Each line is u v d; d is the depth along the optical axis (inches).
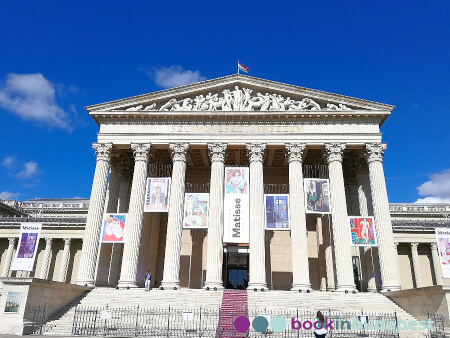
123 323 1029.2
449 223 1995.6
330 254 1727.4
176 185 1550.2
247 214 1481.3
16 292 957.2
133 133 1637.6
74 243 2117.4
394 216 2556.6
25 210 2967.5
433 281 1893.5
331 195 1529.3
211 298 1235.9
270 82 1670.8
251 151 1588.3
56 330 963.3
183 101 1683.1
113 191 1738.4
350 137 1592.0
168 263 1445.6
